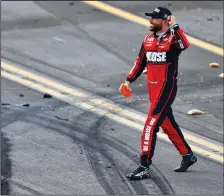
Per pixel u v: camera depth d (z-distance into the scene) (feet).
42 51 155.94
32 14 184.96
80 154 98.48
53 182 88.22
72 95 127.44
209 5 196.75
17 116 114.21
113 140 104.78
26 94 126.82
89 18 182.91
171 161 96.63
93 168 93.35
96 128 110.01
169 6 194.70
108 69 144.66
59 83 134.62
